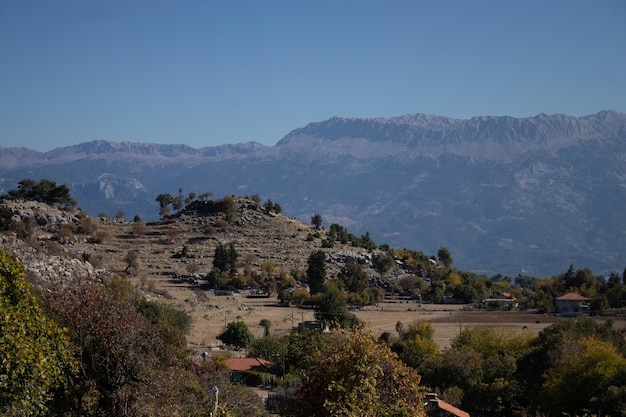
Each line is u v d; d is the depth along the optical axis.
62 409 30.66
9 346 23.78
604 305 154.38
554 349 77.31
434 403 54.47
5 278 26.67
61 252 140.88
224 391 47.81
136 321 34.22
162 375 33.66
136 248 196.38
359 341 36.97
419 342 91.81
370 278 198.88
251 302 158.88
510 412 74.06
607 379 65.12
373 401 35.06
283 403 55.66
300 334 91.94
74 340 32.44
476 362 79.06
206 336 112.00
